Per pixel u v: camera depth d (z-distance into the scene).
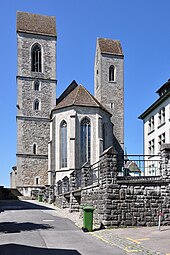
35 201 49.41
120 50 70.00
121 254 10.95
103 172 19.11
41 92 63.28
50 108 63.25
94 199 20.70
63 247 12.50
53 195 41.50
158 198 18.89
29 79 63.03
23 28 64.25
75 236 15.41
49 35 65.00
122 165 20.36
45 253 11.33
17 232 16.62
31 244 13.17
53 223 20.67
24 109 62.03
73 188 28.48
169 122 38.53
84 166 25.59
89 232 16.86
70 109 55.00
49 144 57.47
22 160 60.34
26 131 61.44
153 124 44.75
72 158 53.09
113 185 18.59
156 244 12.60
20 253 11.34
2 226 19.11
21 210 30.94
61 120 55.97
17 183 59.44
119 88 68.50
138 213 18.59
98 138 54.69
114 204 18.45
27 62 63.53
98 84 69.44
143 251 11.32
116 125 67.19
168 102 39.06
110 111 67.44
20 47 63.59
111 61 68.94
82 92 57.38
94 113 55.38
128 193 18.69
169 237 14.24
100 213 19.22
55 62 64.81
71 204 27.97
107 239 14.34
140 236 14.82
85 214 17.33
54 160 55.75
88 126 55.03
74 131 53.69
